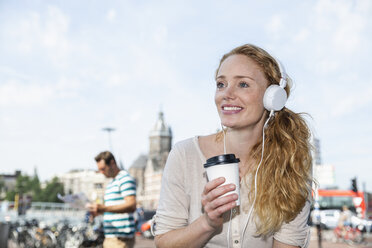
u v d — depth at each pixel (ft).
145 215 64.69
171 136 440.86
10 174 465.06
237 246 4.68
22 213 53.93
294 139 4.92
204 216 4.25
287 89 5.37
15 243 39.09
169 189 4.95
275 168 4.72
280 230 4.76
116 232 13.93
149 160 401.49
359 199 50.88
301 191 4.71
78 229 37.45
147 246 50.85
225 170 4.16
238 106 4.75
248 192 4.77
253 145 5.01
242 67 4.75
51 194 330.54
